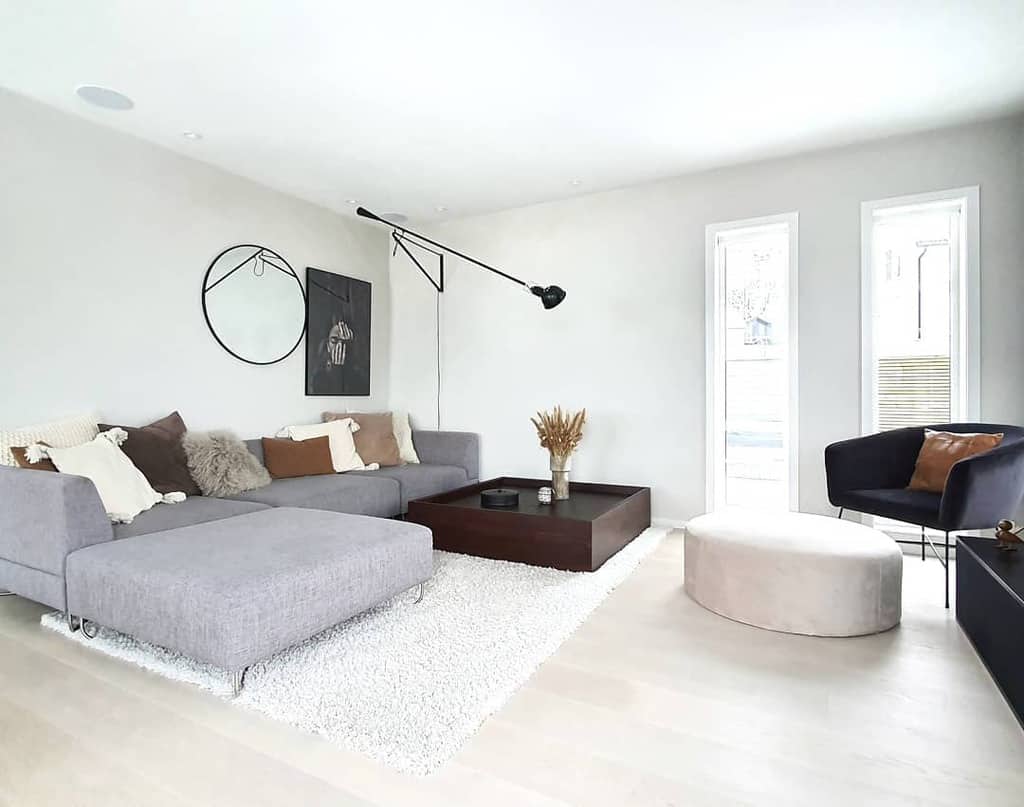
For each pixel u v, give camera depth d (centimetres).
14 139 277
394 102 289
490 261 463
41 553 215
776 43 242
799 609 223
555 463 365
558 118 308
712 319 383
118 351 317
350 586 208
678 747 153
